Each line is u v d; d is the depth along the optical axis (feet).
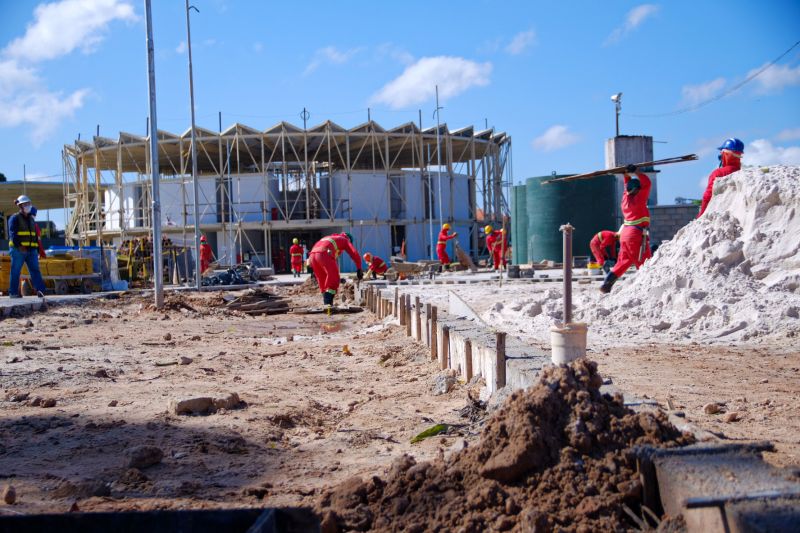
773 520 10.41
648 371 30.45
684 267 46.73
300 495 17.29
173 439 22.59
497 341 25.02
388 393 30.48
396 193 192.85
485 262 196.75
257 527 10.77
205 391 30.35
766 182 48.06
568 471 14.10
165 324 61.77
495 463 14.43
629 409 15.88
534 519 12.79
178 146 183.83
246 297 81.05
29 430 23.91
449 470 15.26
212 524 11.59
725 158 54.24
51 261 89.61
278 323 62.85
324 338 50.72
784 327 39.09
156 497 17.38
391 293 66.49
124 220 194.59
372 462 20.26
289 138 179.42
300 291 100.07
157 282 72.13
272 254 194.29
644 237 51.44
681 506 12.28
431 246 179.01
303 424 25.38
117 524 11.64
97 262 98.48
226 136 176.04
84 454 21.16
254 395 29.78
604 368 31.32
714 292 43.75
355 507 14.96
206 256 130.41
